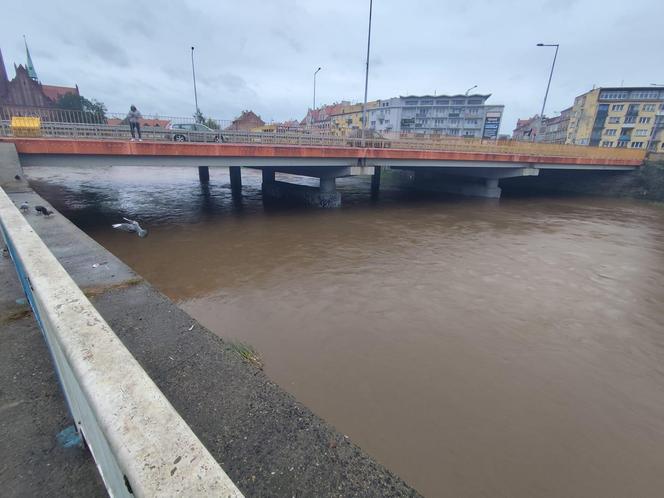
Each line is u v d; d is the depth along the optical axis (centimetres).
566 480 450
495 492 429
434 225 1900
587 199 3133
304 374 636
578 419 557
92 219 1733
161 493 57
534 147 2866
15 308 261
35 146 1282
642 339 804
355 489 146
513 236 1720
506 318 880
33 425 163
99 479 140
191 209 2102
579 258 1403
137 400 80
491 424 538
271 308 891
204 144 1617
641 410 584
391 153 2206
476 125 8900
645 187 3125
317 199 2333
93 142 1376
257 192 2873
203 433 164
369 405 566
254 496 139
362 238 1589
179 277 1080
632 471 469
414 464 463
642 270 1284
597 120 7038
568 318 895
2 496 130
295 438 166
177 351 221
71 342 100
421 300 966
